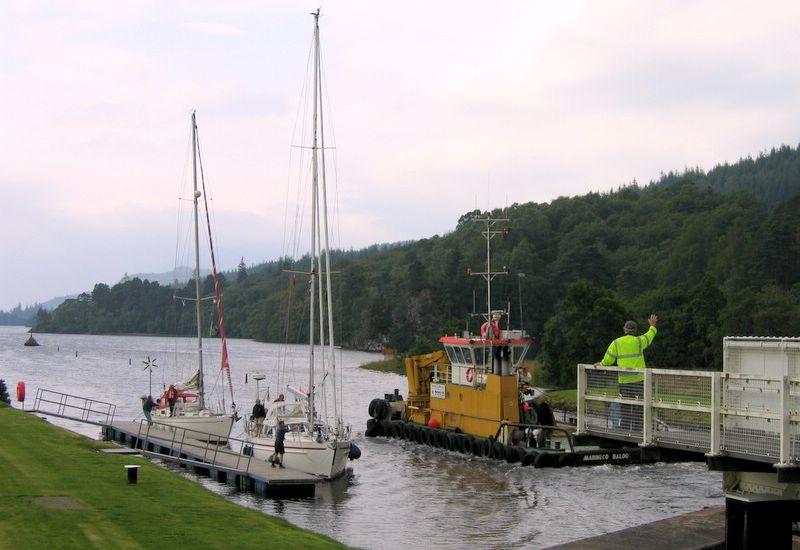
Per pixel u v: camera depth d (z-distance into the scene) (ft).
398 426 173.17
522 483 126.11
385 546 91.56
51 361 481.46
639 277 501.15
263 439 133.18
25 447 100.48
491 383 147.43
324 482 123.75
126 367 430.20
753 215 521.65
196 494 80.79
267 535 66.08
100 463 93.20
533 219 654.94
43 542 58.13
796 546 70.59
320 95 146.51
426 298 562.66
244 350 616.39
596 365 74.28
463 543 93.30
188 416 155.84
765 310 279.90
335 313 618.85
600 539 71.97
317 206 144.77
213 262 179.42
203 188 180.34
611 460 138.31
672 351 296.10
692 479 129.29
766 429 59.62
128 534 62.03
